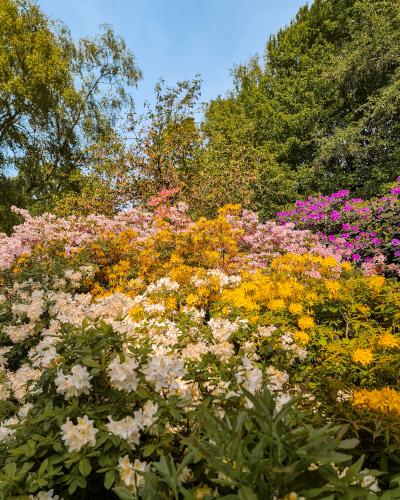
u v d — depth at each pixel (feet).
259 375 4.45
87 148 35.65
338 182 42.68
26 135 49.11
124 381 4.26
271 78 54.39
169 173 28.60
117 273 15.33
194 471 3.69
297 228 24.75
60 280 12.60
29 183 50.55
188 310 8.55
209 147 33.47
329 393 4.87
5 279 14.94
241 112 52.19
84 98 54.24
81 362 4.68
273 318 7.41
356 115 46.98
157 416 3.99
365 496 2.61
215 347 5.86
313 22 55.01
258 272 11.39
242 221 19.74
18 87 42.37
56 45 48.93
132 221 21.53
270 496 2.54
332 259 10.18
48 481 3.81
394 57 38.45
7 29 43.37
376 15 40.68
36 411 4.63
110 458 3.86
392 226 20.35
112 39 53.01
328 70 43.75
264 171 32.42
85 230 20.99
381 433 3.99
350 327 8.08
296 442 2.56
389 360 5.85
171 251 16.60
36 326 9.10
